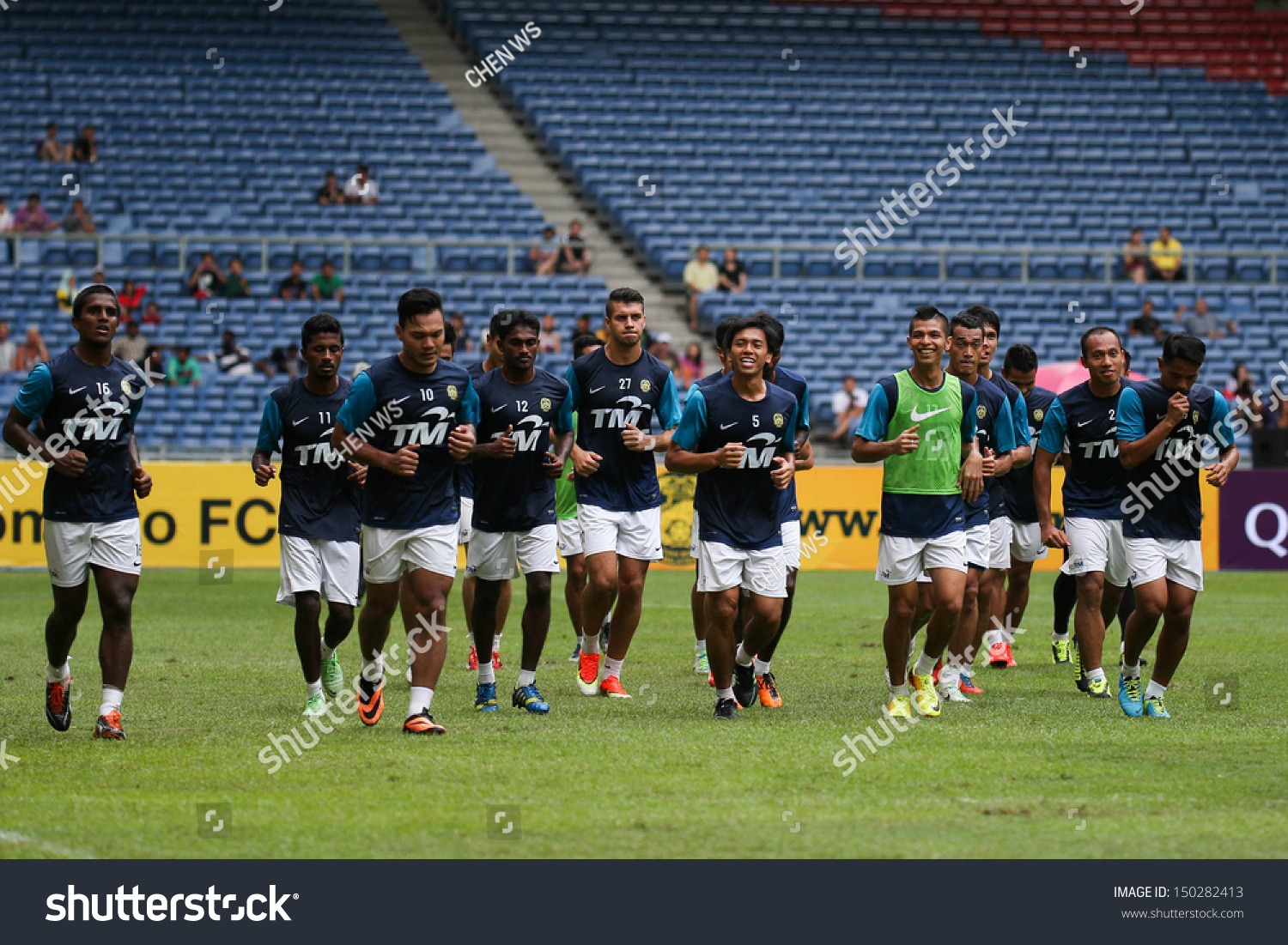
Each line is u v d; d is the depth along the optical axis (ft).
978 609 101.60
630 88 332.19
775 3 365.20
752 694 92.07
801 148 322.34
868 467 206.59
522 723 85.46
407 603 82.33
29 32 321.11
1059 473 197.36
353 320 256.52
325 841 57.98
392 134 311.06
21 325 250.98
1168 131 336.29
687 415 85.25
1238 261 299.79
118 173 289.33
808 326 271.08
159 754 75.00
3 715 88.33
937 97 338.75
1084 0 371.97
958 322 95.71
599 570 95.71
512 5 351.87
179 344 244.42
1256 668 111.65
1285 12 375.66
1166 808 63.72
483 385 88.94
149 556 193.57
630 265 294.87
